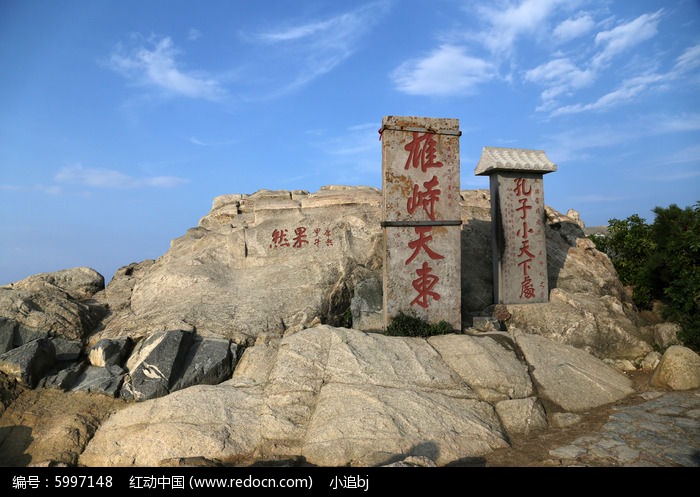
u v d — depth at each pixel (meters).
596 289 12.72
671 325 10.64
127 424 7.09
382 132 10.37
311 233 12.48
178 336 8.92
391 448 6.30
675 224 11.90
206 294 11.00
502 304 11.72
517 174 12.15
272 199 14.05
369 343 8.77
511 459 6.30
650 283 12.66
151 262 14.38
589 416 7.64
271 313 10.59
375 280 11.53
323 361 8.20
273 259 12.20
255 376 8.51
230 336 9.80
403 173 10.35
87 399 7.98
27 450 6.86
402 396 7.30
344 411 6.92
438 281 10.48
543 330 10.98
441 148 10.55
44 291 11.19
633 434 6.77
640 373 9.64
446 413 7.08
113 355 8.92
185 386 8.40
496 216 12.00
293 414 7.11
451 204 10.58
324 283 11.50
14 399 7.77
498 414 7.46
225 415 7.14
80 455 6.76
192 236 13.59
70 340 9.51
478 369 8.30
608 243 14.87
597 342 10.73
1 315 9.27
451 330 10.32
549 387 8.21
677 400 7.90
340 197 13.45
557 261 13.44
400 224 10.27
